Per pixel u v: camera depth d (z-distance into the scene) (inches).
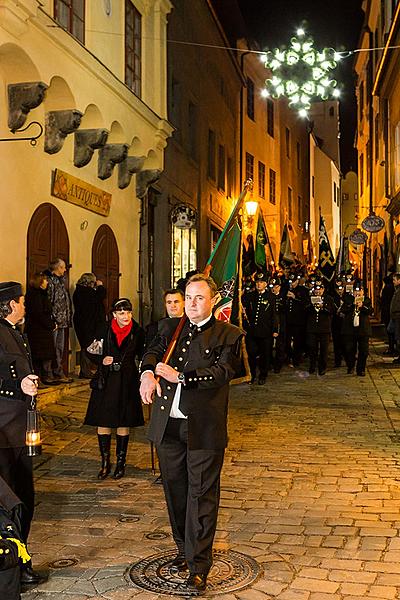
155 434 186.5
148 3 657.0
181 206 714.2
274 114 1513.3
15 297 195.8
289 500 255.6
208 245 1000.9
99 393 286.8
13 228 430.3
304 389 523.8
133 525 231.0
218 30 1051.9
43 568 195.3
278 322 581.6
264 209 1424.7
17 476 191.0
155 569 192.7
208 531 180.1
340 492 265.1
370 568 192.5
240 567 193.0
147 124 634.8
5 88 421.7
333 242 2146.9
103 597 176.2
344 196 2491.4
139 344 292.2
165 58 693.3
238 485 274.8
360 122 1577.3
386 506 248.2
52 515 241.9
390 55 954.1
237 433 369.4
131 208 661.3
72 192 512.4
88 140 521.3
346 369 643.5
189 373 179.6
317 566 194.1
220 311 357.7
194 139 925.8
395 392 506.3
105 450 290.8
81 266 538.3
